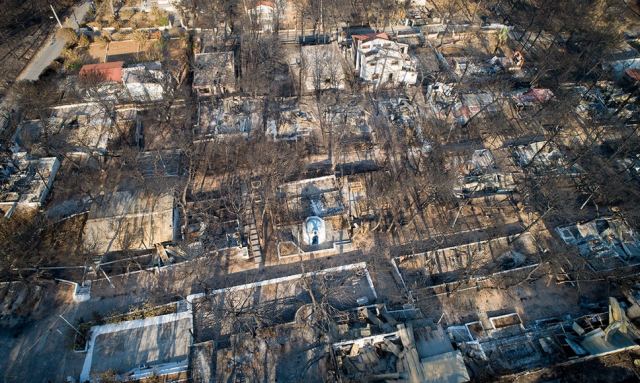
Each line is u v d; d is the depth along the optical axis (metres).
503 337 40.81
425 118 63.22
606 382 38.12
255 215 50.12
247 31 78.00
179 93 65.88
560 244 48.22
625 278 44.41
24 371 37.78
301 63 70.50
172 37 77.94
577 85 69.19
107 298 42.78
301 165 56.03
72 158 55.78
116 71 64.62
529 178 55.47
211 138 59.31
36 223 48.88
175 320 40.94
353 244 47.81
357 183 53.75
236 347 38.78
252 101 64.81
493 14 87.50
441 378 35.75
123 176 54.03
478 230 49.62
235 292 43.25
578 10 83.62
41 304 42.22
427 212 51.25
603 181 53.84
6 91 64.25
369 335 38.47
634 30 83.81
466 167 55.66
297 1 86.69
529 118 63.53
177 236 47.28
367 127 61.66
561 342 40.19
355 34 80.12
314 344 38.94
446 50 77.81
